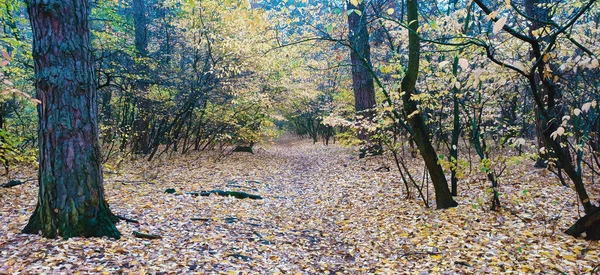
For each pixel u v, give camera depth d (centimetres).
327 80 2342
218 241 512
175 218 604
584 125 576
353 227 643
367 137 1278
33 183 844
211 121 1559
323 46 1113
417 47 628
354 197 844
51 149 445
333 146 2383
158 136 1357
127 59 1436
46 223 447
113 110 1424
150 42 1925
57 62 436
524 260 426
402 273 427
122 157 1157
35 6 429
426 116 857
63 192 447
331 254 515
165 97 1342
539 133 792
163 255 434
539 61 362
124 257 412
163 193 805
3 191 731
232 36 1345
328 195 902
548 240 477
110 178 967
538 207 614
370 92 1342
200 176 1091
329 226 663
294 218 711
